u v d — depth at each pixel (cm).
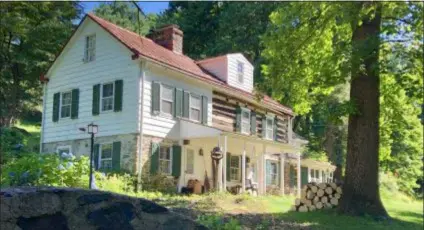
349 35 1412
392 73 1154
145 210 346
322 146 3378
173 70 1848
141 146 1716
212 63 2298
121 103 1783
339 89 2741
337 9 1216
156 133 1788
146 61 1753
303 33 1385
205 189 2009
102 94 1870
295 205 1373
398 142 3569
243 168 1983
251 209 1309
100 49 1908
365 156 1194
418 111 1551
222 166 2002
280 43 1393
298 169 2386
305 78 1427
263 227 911
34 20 2798
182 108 1920
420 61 1180
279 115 2673
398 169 3741
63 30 2916
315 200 1346
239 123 2252
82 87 1952
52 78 2091
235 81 2306
